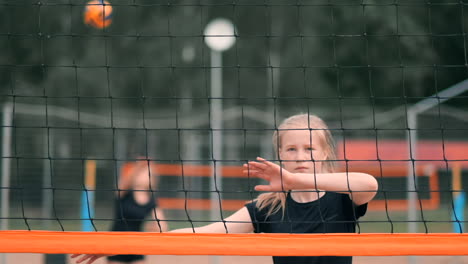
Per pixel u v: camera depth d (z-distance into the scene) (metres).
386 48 85.38
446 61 84.75
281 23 95.69
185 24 97.94
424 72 84.75
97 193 44.75
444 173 45.78
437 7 84.38
